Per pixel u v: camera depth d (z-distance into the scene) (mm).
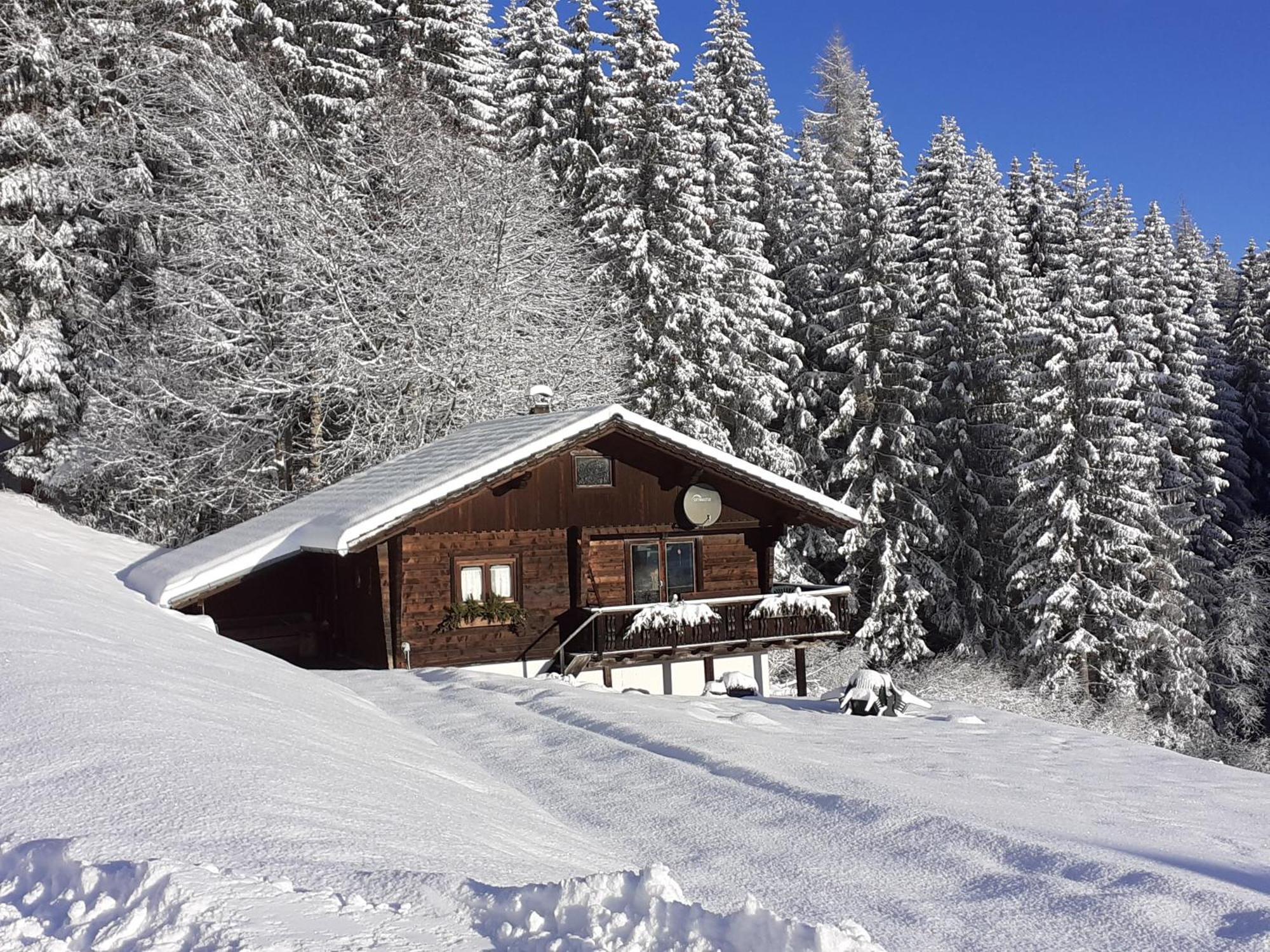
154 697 7594
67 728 6203
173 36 30438
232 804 5297
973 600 38438
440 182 32781
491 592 22109
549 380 32625
